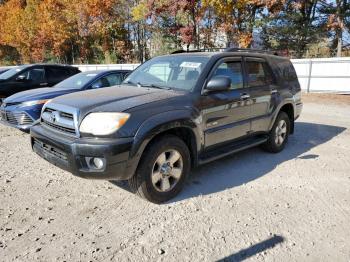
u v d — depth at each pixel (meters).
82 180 4.43
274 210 3.66
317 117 9.48
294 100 5.98
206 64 4.34
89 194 4.01
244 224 3.35
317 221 3.44
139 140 3.39
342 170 4.95
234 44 22.92
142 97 3.83
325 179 4.59
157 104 3.68
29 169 4.79
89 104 3.62
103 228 3.25
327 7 23.86
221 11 21.53
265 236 3.15
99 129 3.33
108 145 3.25
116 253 2.86
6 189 4.09
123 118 3.38
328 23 21.61
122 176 3.41
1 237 3.06
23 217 3.43
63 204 3.74
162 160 3.73
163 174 3.76
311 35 24.14
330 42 24.22
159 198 3.76
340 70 14.02
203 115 4.09
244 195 4.04
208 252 2.89
